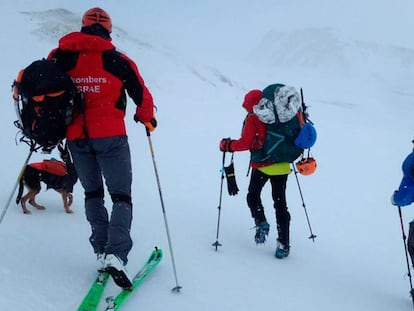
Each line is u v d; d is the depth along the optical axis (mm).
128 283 3424
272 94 4637
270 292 4102
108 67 3484
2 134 9078
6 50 20547
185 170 9125
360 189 9742
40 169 5016
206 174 9062
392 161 13523
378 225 7211
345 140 16797
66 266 3834
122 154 3596
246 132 4699
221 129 15469
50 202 5590
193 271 4246
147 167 8859
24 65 18766
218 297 3834
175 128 14367
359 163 12766
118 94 3561
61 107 3402
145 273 3945
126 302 3508
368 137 18172
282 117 4598
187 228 5516
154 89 24422
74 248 4230
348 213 7730
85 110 3496
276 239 5520
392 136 19219
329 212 7648
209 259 4621
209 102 22812
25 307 3092
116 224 3541
